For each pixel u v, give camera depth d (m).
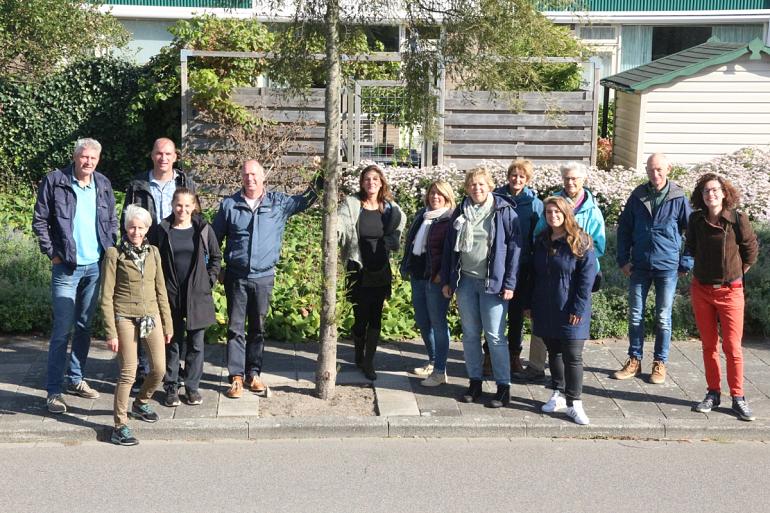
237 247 7.71
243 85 15.12
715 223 7.43
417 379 8.32
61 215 7.33
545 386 8.16
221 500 6.03
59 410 7.32
